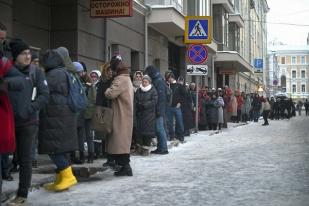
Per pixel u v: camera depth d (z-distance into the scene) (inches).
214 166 404.2
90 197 287.7
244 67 1646.2
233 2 1641.2
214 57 1352.1
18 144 263.4
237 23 1665.8
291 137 711.7
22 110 255.4
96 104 364.8
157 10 792.3
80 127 392.8
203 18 691.4
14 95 254.5
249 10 2333.9
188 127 673.6
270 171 376.8
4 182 313.1
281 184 323.9
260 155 476.7
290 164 413.7
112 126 346.9
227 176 355.6
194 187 315.6
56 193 298.8
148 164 416.2
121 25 693.9
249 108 1307.8
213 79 1339.8
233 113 1153.4
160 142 486.3
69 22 558.3
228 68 1504.7
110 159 381.4
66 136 291.4
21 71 259.4
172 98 585.3
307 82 5403.5
